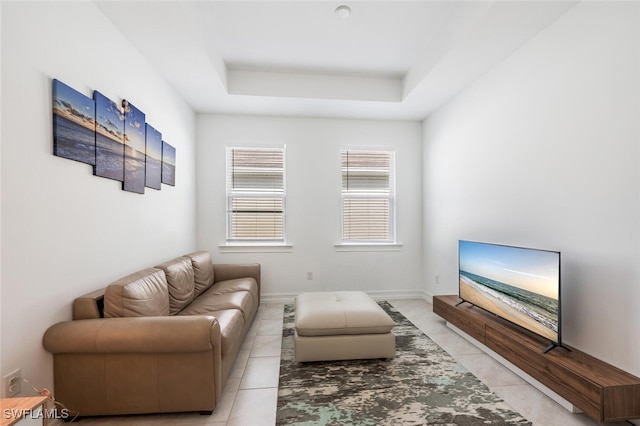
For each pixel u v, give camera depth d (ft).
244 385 6.44
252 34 8.54
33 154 4.66
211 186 12.67
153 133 8.49
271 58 9.86
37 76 4.72
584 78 5.98
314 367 7.22
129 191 7.34
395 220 13.60
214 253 12.69
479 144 9.41
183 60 8.28
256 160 13.01
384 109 12.12
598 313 5.75
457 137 10.66
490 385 6.39
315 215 13.11
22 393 4.50
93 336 5.01
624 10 5.24
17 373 4.42
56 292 5.13
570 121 6.30
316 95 10.94
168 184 9.64
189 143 11.71
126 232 7.24
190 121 11.84
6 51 4.23
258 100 11.16
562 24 6.44
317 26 8.17
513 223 7.98
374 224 13.53
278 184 13.10
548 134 6.85
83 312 5.48
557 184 6.63
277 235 13.10
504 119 8.27
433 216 12.51
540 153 7.07
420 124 13.53
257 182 13.02
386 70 10.69
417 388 6.29
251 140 12.80
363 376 6.79
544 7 6.19
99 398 5.22
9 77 4.27
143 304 6.02
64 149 5.19
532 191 7.33
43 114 4.83
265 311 11.64
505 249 7.38
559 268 5.86
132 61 7.48
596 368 5.31
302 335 7.40
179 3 6.03
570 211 6.32
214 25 8.15
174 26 6.74
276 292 12.91
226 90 10.34
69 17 5.37
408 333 9.34
